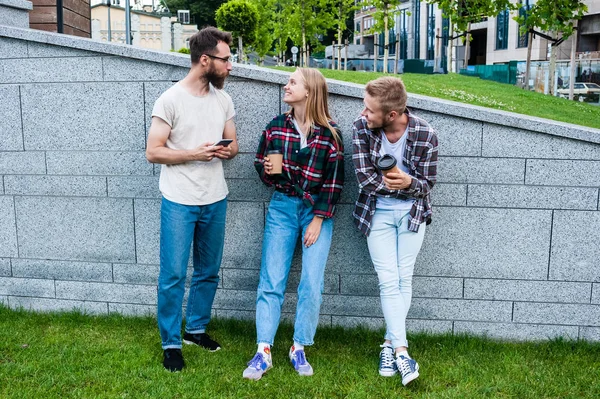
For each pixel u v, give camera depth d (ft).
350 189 13.83
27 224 15.03
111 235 14.82
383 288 12.00
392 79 11.05
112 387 11.34
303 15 75.51
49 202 14.88
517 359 12.74
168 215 12.00
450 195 13.56
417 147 11.42
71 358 12.49
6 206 15.03
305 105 11.94
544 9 42.47
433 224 13.73
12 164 14.87
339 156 12.03
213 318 14.80
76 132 14.52
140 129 14.28
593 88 60.59
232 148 12.91
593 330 13.65
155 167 14.40
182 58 13.76
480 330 13.96
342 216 13.97
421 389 11.53
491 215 13.53
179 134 11.86
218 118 12.29
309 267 12.01
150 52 13.82
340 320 14.38
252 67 13.80
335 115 13.58
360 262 14.12
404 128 11.55
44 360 12.34
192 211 12.12
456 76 41.47
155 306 14.90
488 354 13.01
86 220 14.83
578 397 11.25
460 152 13.37
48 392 11.15
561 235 13.42
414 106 13.28
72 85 14.34
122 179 14.55
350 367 12.37
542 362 12.63
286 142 12.10
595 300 13.53
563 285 13.57
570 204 13.28
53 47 14.24
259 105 13.84
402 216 11.85
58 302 15.23
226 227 14.43
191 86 11.94
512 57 123.03
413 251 11.97
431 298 14.01
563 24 42.63
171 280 12.09
